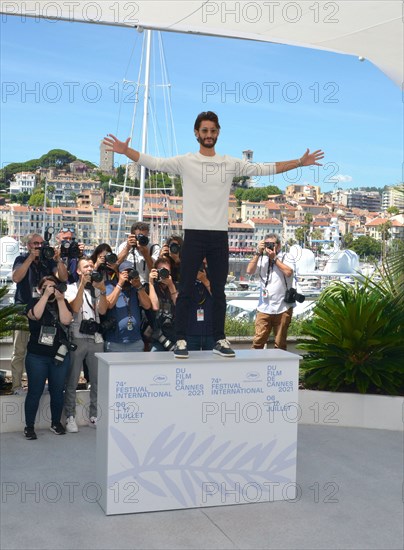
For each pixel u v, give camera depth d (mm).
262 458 4898
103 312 6512
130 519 4531
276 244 8219
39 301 6254
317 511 4762
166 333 6664
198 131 4844
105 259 6727
